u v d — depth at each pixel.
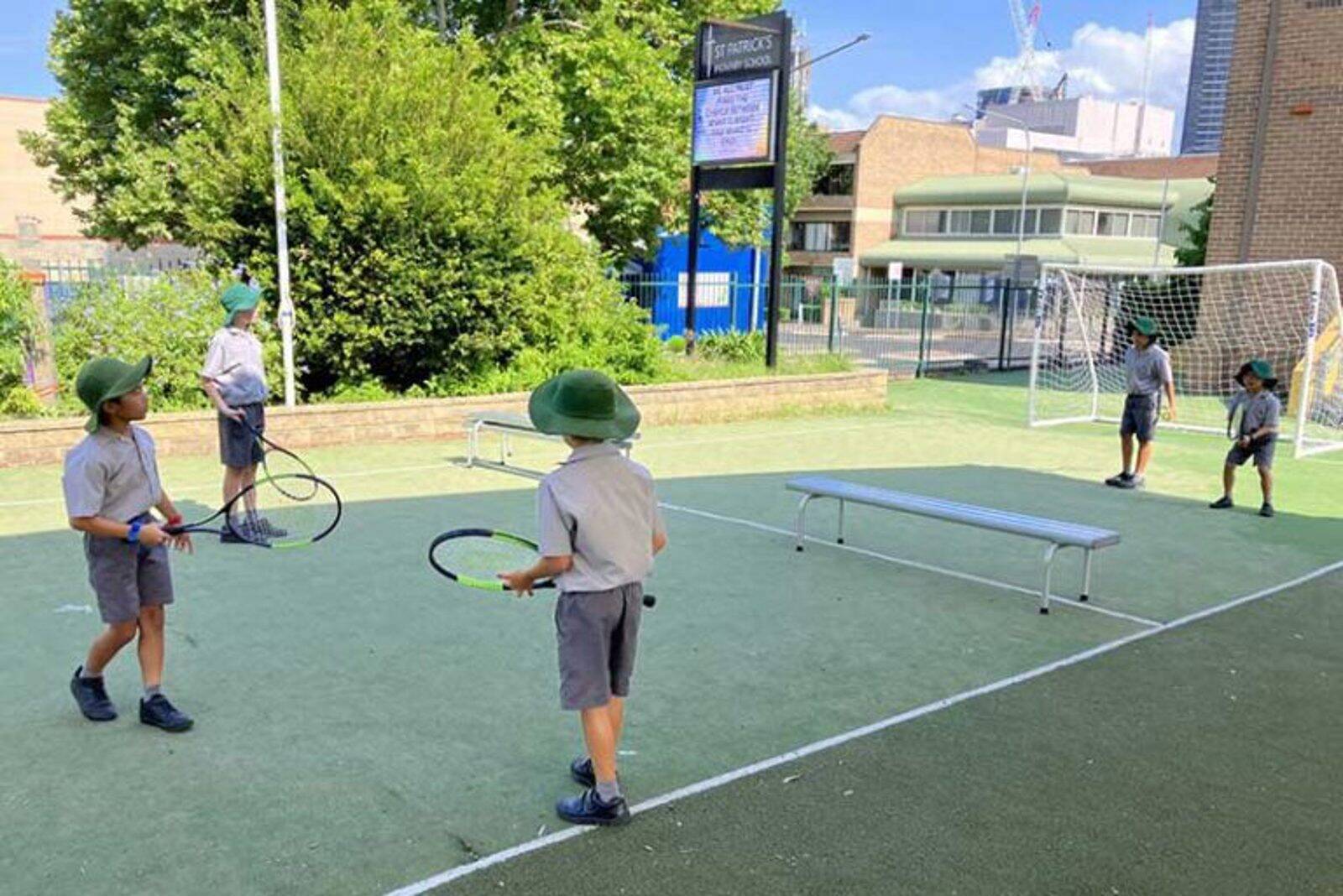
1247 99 19.23
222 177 12.39
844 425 15.46
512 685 5.34
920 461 12.63
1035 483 11.38
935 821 4.09
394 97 12.68
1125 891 3.65
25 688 5.13
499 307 13.66
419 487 10.04
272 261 12.64
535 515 8.93
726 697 5.29
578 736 4.78
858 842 3.92
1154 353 10.98
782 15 15.49
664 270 29.52
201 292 12.18
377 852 3.75
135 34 21.28
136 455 4.53
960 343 26.16
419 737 4.71
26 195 41.84
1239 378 9.98
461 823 3.97
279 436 11.69
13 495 9.21
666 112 21.72
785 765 4.54
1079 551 8.45
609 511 3.84
